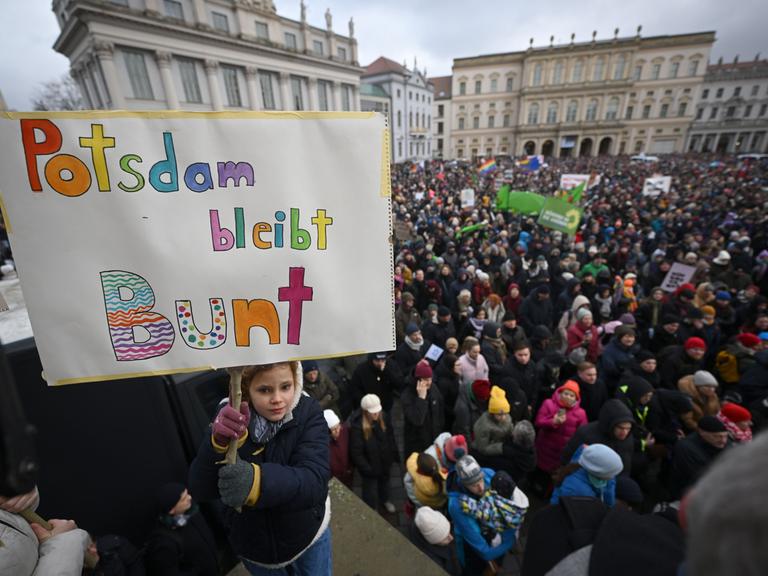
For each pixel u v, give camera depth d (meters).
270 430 1.10
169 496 2.02
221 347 1.06
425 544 2.52
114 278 0.98
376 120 1.04
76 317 0.98
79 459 1.97
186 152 0.97
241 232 1.03
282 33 32.31
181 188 0.98
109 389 2.04
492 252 8.21
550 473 3.42
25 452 0.39
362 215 1.08
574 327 4.78
